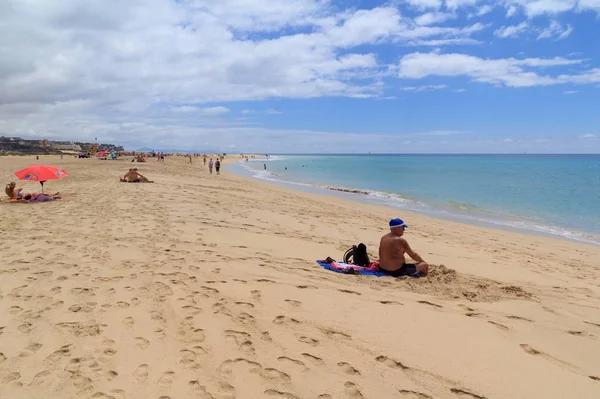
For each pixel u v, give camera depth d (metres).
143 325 4.28
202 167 55.62
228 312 4.69
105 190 16.50
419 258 6.67
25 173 12.84
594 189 28.00
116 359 3.60
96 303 4.82
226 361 3.63
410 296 5.61
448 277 6.59
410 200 22.00
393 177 42.12
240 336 4.11
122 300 4.94
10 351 3.67
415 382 3.45
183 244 7.96
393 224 6.71
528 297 5.91
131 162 53.22
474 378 3.56
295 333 4.24
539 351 4.14
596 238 12.84
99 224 9.45
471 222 15.48
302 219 12.37
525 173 49.53
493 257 9.04
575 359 4.02
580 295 6.28
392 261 6.68
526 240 12.05
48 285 5.36
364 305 5.14
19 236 8.10
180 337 4.04
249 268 6.55
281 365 3.61
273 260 7.21
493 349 4.11
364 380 3.44
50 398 3.03
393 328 4.48
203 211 12.21
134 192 16.03
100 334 4.05
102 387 3.18
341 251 8.45
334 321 4.59
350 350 3.94
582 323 4.96
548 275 7.57
